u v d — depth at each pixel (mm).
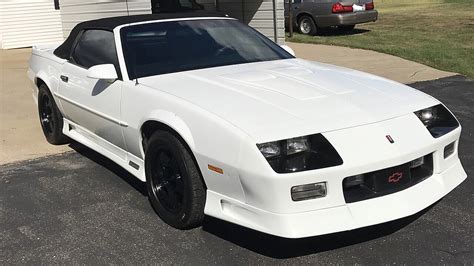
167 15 4777
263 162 2900
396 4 25562
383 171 3061
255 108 3246
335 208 2965
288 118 3113
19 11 14508
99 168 4977
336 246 3334
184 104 3428
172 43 4406
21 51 14102
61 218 3889
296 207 2918
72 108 4902
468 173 4531
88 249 3410
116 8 9906
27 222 3840
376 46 12766
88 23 5012
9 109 7516
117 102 4070
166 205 3715
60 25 15133
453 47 12273
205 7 13195
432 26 16453
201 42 4492
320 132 3016
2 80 9781
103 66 4055
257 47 4691
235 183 3070
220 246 3391
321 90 3549
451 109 6820
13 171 4961
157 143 3617
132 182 4582
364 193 3039
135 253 3342
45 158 5328
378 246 3324
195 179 3383
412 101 3520
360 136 3057
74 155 5406
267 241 3434
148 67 4141
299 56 11766
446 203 3945
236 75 3920
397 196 3090
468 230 3510
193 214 3451
